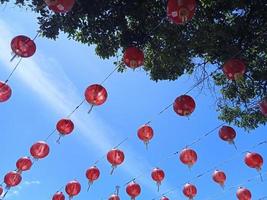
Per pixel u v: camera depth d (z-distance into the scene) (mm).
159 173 5098
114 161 4617
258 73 4023
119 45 3789
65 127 4445
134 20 3729
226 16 3791
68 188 5312
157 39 3801
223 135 4203
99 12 3521
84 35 3709
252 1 3656
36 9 3449
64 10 2785
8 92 3943
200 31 3691
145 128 4441
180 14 2789
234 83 4332
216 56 3826
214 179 5027
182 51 3801
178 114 3654
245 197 4906
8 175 5117
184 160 4531
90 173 5191
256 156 4504
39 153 4711
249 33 3719
